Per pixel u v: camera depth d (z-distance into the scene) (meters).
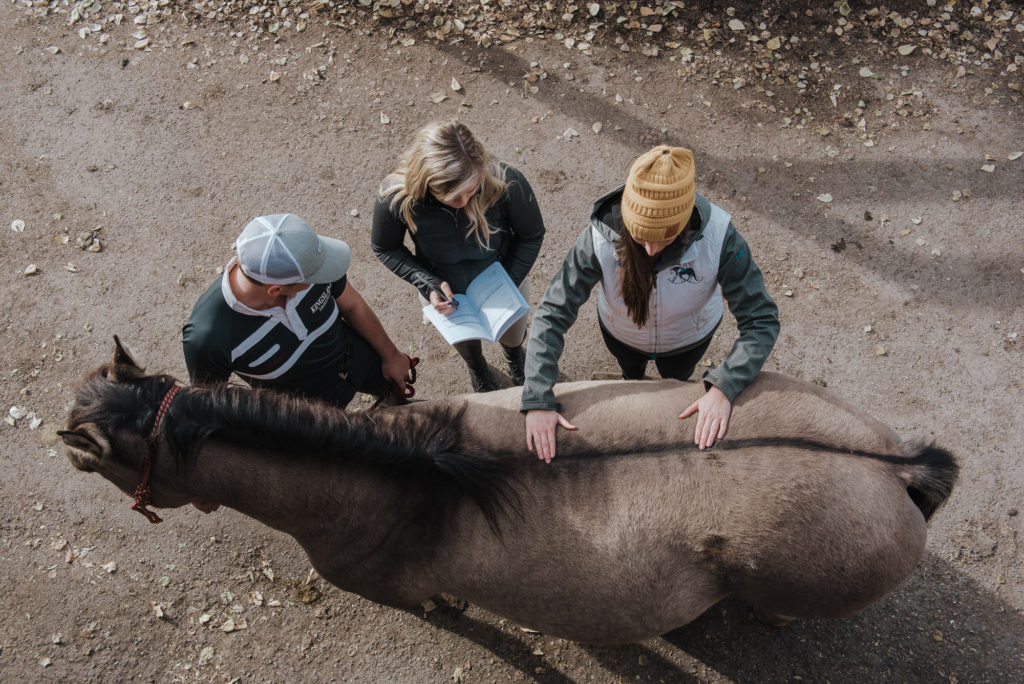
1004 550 3.24
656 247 2.07
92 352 3.91
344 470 2.29
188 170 4.47
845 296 3.95
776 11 4.97
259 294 2.22
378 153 4.52
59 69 4.88
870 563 2.12
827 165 4.36
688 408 2.30
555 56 4.87
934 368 3.71
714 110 4.60
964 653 3.05
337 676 3.14
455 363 3.90
